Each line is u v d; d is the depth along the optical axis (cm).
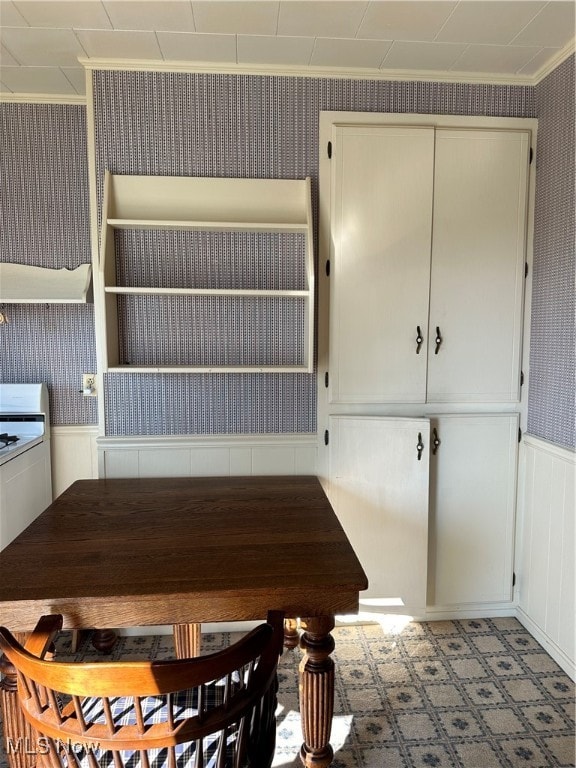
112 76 204
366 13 170
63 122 237
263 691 102
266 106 210
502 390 228
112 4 164
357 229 215
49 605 122
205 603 127
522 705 184
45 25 176
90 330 246
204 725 94
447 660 208
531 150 220
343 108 212
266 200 212
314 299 214
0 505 199
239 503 186
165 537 156
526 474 229
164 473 220
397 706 183
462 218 219
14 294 235
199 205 210
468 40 188
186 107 207
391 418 219
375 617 230
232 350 221
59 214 240
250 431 223
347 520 225
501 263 222
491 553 235
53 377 247
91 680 88
